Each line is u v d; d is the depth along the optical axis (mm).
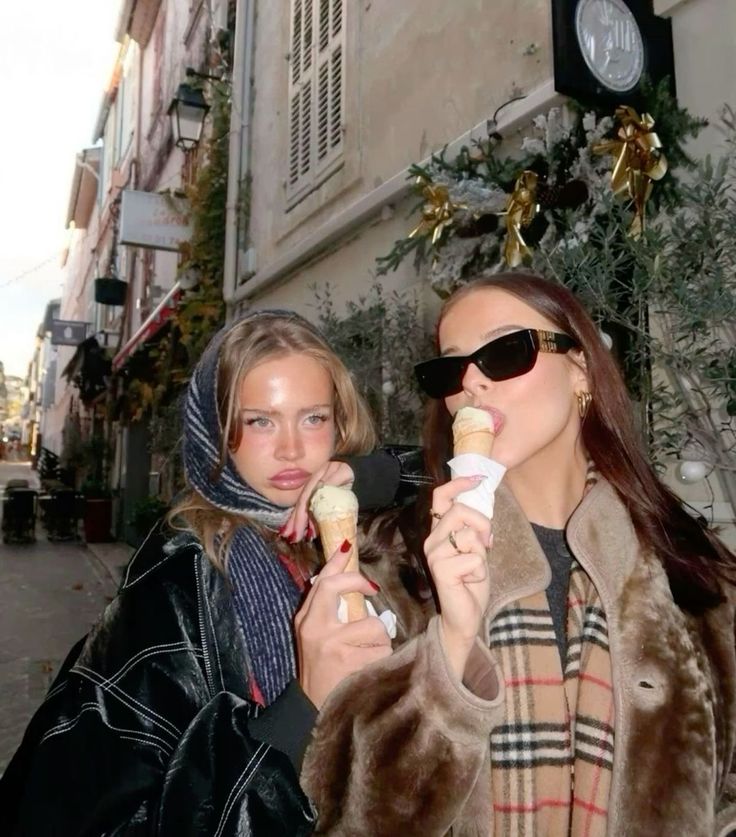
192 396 1392
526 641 1208
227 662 1196
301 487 1347
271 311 1433
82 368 16391
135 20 14547
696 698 1151
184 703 1142
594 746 1142
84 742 1094
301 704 1074
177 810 993
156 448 8766
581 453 1454
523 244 2836
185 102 8148
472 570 1010
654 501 1345
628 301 2387
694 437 2238
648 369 2467
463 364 1272
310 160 6148
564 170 3000
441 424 1485
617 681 1150
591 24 2666
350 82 5559
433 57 4586
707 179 2160
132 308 14562
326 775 1009
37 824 1051
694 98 2805
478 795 1101
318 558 1426
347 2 5676
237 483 1364
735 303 1971
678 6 2873
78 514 14617
